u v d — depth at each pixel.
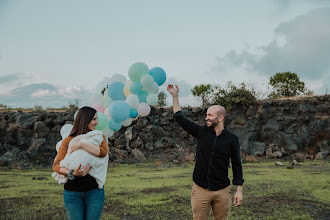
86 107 3.13
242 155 18.20
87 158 2.83
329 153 19.11
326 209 6.28
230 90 21.81
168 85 3.82
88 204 2.92
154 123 19.02
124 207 6.43
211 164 3.31
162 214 5.93
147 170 13.36
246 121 20.58
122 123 5.35
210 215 5.98
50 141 16.00
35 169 13.68
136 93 5.27
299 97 22.47
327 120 20.58
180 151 17.91
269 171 12.51
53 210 6.09
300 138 20.02
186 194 7.72
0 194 7.66
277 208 6.36
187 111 20.89
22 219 5.43
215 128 3.44
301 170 12.94
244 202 6.90
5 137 15.35
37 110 17.69
